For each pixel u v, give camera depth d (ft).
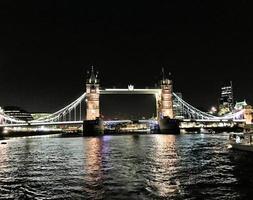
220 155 272.92
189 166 209.26
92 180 165.58
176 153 298.76
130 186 149.48
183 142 475.72
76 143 516.73
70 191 142.51
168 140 551.18
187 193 134.92
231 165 211.41
